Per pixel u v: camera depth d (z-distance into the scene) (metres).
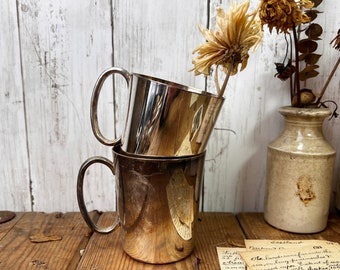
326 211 0.32
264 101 0.36
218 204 0.38
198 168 0.28
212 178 0.38
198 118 0.26
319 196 0.32
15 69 0.35
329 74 0.36
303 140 0.31
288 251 0.29
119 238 0.32
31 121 0.36
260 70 0.35
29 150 0.36
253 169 0.37
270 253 0.28
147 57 0.35
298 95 0.32
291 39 0.34
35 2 0.33
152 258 0.28
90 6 0.34
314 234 0.32
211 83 0.35
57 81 0.35
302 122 0.32
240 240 0.31
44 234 0.32
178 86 0.27
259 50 0.35
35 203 0.38
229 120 0.36
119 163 0.27
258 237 0.32
